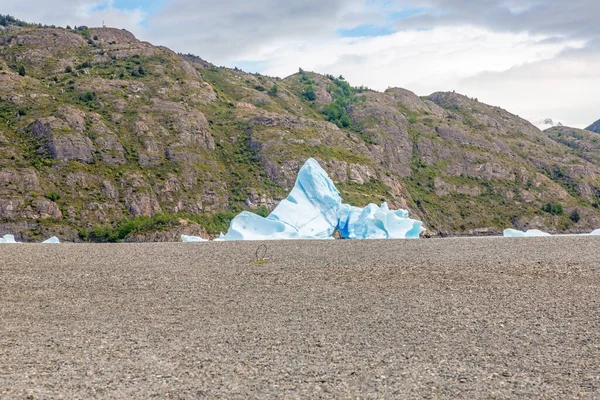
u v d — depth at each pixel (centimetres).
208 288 2453
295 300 2219
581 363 1507
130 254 3462
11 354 1617
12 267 2983
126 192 10362
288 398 1322
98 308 2133
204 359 1566
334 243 3928
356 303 2156
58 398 1333
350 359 1553
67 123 11175
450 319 1920
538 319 1903
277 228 5034
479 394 1330
